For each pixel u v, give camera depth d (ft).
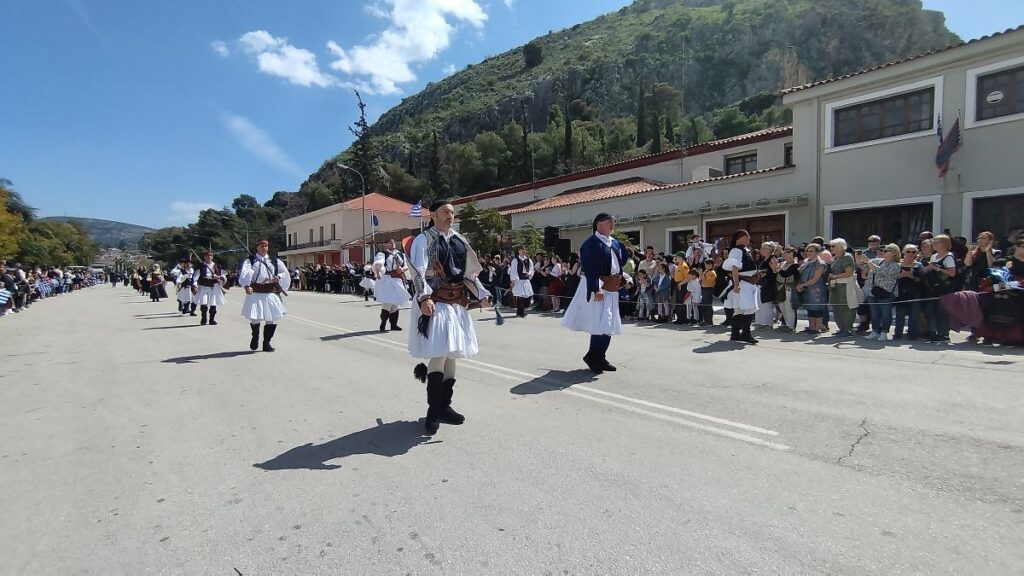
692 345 29.17
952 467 11.94
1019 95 40.09
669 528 9.55
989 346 26.08
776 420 15.46
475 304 16.07
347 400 18.85
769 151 70.38
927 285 27.91
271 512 10.53
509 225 94.07
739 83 302.86
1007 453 12.64
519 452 13.41
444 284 15.17
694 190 61.57
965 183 42.32
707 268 37.86
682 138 221.05
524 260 48.60
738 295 29.25
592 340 22.59
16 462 13.53
